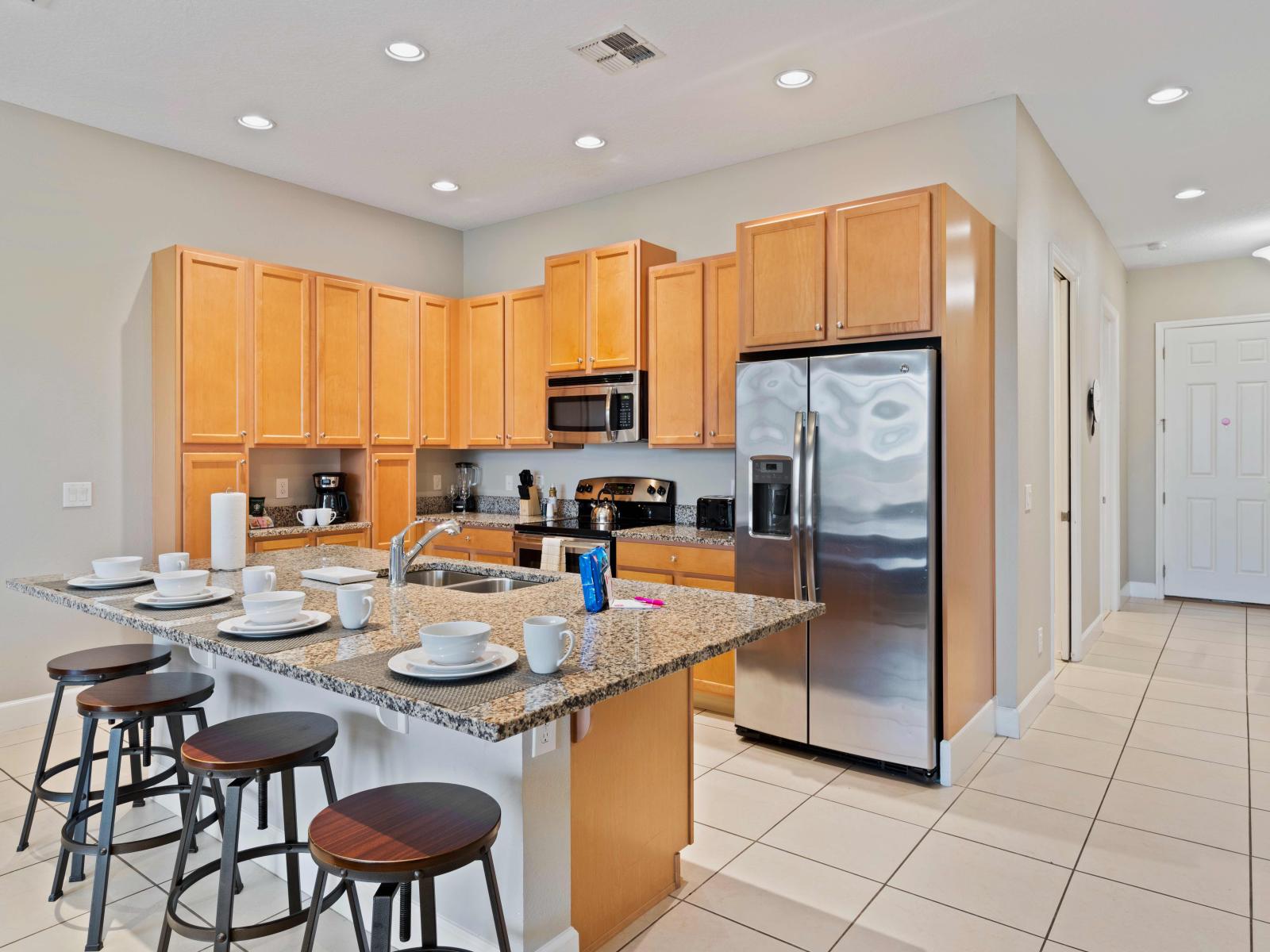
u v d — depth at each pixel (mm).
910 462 2902
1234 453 6195
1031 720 3639
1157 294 6445
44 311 3600
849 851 2471
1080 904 2178
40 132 3578
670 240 4492
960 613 3076
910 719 2947
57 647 3656
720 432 3963
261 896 2203
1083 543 4785
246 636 1802
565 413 4570
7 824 2609
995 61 3076
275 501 4551
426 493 5398
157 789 2137
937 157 3561
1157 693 4090
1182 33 2869
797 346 3248
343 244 4820
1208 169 4227
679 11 2740
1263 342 6047
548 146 3959
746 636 1830
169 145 3969
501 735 1213
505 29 2855
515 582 2785
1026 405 3527
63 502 3656
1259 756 3234
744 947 1987
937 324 2900
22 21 2809
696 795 2875
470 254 5555
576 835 1883
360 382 4562
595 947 1952
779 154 4047
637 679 1496
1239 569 6223
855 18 2770
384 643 1749
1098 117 3584
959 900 2203
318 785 2170
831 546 3094
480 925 1800
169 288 3820
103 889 1965
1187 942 2014
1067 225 4293
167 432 3828
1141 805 2787
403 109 3529
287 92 3367
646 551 3912
